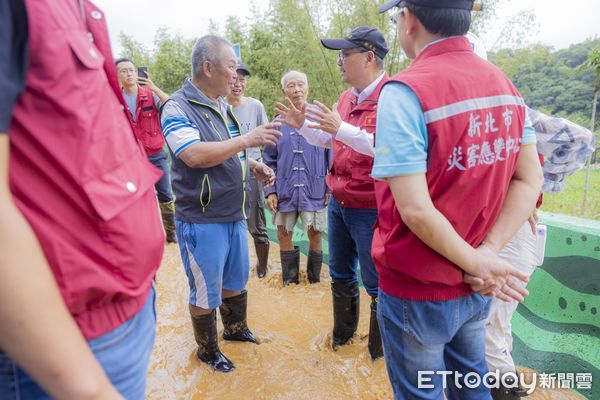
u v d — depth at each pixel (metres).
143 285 0.97
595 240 2.36
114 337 0.91
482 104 1.29
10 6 0.68
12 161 0.75
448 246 1.27
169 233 5.34
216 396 2.48
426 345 1.50
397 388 1.61
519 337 2.71
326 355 2.88
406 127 1.24
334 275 2.91
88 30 0.94
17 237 0.63
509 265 1.37
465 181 1.29
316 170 3.89
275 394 2.49
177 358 2.84
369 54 2.46
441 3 1.31
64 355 0.67
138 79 4.84
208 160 2.30
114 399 0.73
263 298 3.83
